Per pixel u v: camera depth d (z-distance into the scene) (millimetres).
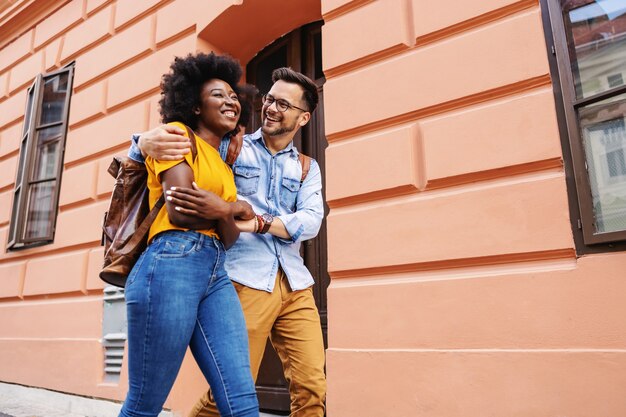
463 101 2830
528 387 2305
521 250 2473
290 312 2074
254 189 2107
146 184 1646
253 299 1941
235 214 1688
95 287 4387
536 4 2727
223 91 1721
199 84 1741
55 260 4863
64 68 5527
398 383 2658
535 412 2268
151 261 1468
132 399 1453
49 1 5938
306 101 2205
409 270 2822
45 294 4879
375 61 3252
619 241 2242
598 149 2432
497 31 2781
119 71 4949
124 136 4609
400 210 2885
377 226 2945
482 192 2641
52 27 5910
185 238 1507
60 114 5469
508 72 2695
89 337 4285
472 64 2822
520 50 2688
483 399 2402
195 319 1515
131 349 1461
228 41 4438
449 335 2574
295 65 4289
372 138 3100
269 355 3686
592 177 2412
